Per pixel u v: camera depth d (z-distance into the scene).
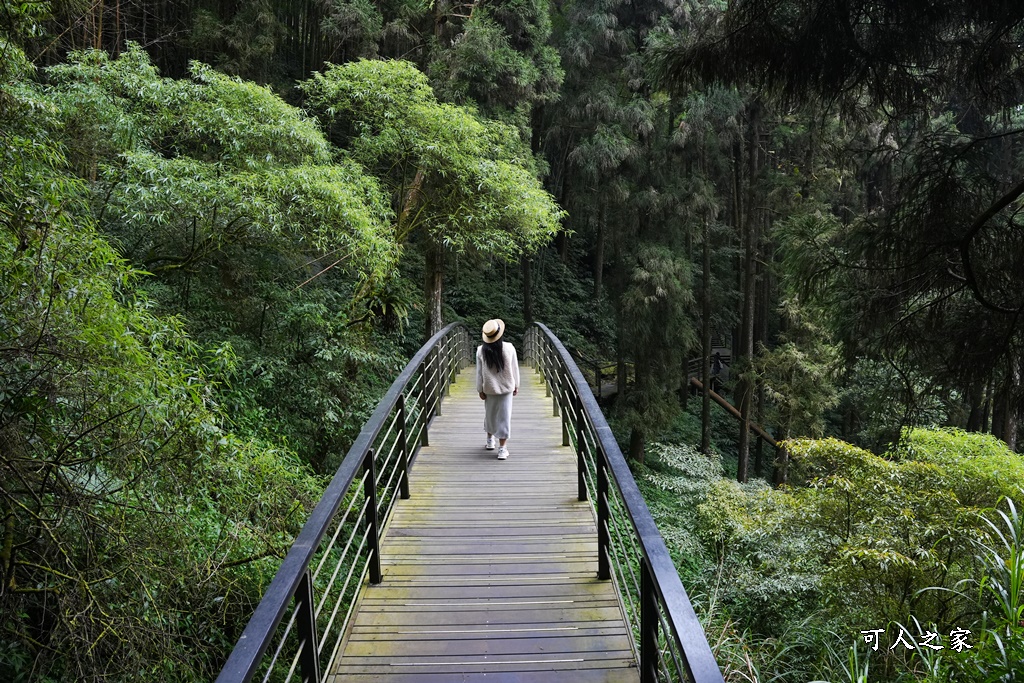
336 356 9.52
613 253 20.83
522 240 12.73
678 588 1.88
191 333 8.17
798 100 4.25
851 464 6.40
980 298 3.84
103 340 3.47
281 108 8.66
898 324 4.35
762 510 7.71
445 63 13.58
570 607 3.52
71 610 3.41
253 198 7.59
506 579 3.85
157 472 4.01
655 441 17.36
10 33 3.91
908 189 4.23
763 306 22.00
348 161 10.62
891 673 5.03
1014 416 4.02
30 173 4.03
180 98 8.29
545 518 4.79
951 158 4.12
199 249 8.38
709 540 8.25
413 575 3.92
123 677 3.58
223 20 15.60
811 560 6.66
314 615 2.37
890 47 3.88
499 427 6.29
